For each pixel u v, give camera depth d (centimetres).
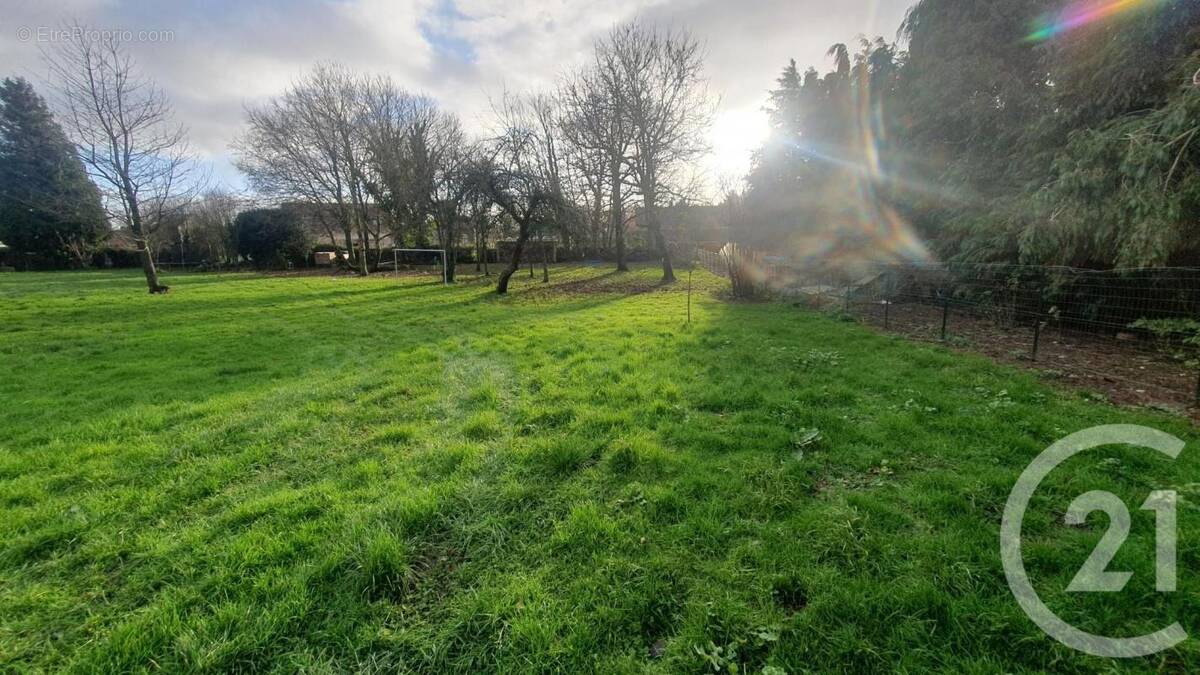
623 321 938
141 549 240
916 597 190
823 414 392
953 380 482
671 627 186
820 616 185
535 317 1037
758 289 1275
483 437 375
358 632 186
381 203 2977
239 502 284
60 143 2478
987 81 906
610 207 2809
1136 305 667
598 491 288
